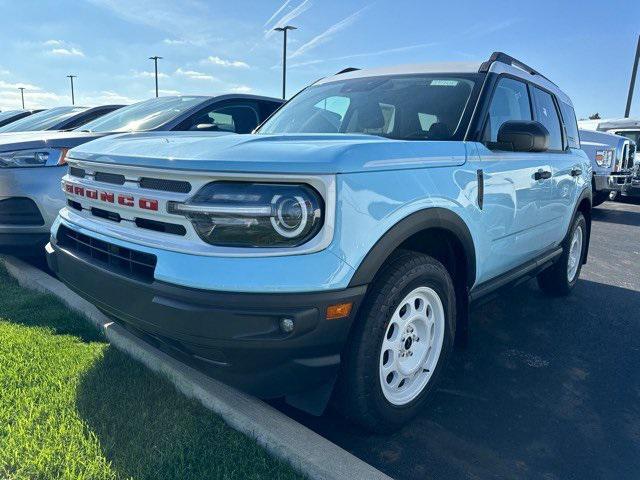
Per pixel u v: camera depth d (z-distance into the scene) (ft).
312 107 12.77
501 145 10.27
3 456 7.06
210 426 7.96
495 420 9.21
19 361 9.63
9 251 14.30
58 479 6.77
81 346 10.43
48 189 14.20
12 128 24.66
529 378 10.87
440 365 9.21
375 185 7.27
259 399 8.34
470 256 9.46
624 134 50.44
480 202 9.53
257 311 6.55
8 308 12.31
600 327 13.99
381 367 7.91
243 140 7.61
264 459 7.31
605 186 37.09
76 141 14.84
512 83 11.98
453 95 10.87
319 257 6.72
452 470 7.82
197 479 6.86
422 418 9.17
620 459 8.27
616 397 10.23
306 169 6.67
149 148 7.91
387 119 11.17
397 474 7.67
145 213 7.41
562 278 15.85
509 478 7.70
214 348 6.76
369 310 7.50
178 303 6.75
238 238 6.68
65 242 9.38
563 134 15.03
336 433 8.61
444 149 8.86
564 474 7.86
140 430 7.84
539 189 12.17
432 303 8.93
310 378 7.18
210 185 6.81
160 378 9.25
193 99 18.97
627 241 27.27
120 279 7.54
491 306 15.38
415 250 9.02
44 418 8.05
